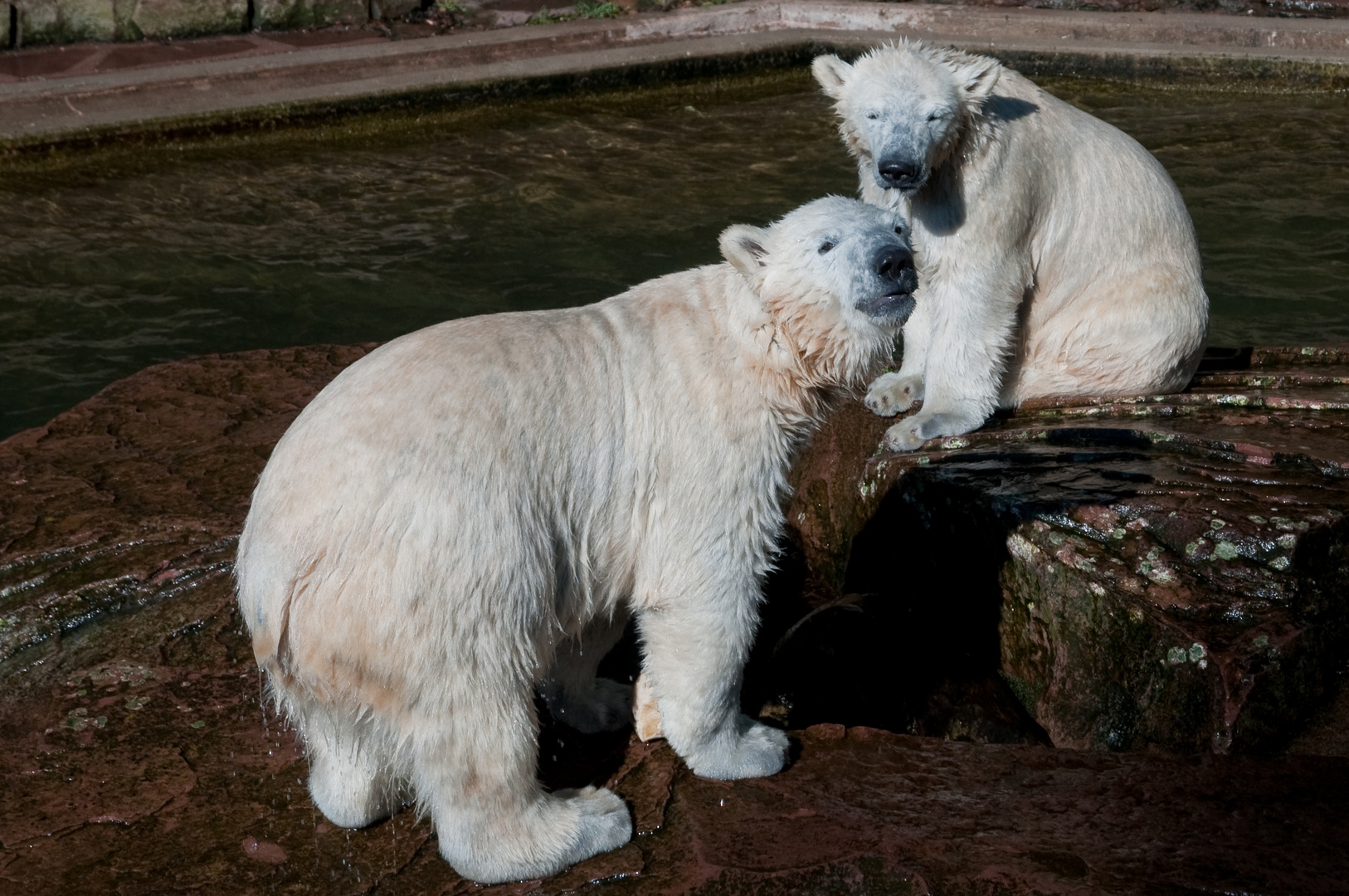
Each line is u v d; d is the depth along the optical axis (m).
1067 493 4.33
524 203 9.64
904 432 5.14
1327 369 5.72
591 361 3.14
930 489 4.65
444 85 11.77
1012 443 4.98
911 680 4.17
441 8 14.22
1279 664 3.61
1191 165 10.04
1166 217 5.37
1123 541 4.07
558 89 12.30
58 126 10.38
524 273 8.37
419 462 2.81
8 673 4.00
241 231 9.12
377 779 3.19
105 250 8.77
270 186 10.09
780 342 3.20
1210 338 7.24
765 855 3.11
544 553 2.97
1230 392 5.34
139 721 3.74
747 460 3.20
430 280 8.29
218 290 8.14
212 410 5.79
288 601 2.82
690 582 3.18
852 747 3.57
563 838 3.07
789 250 3.18
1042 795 3.32
